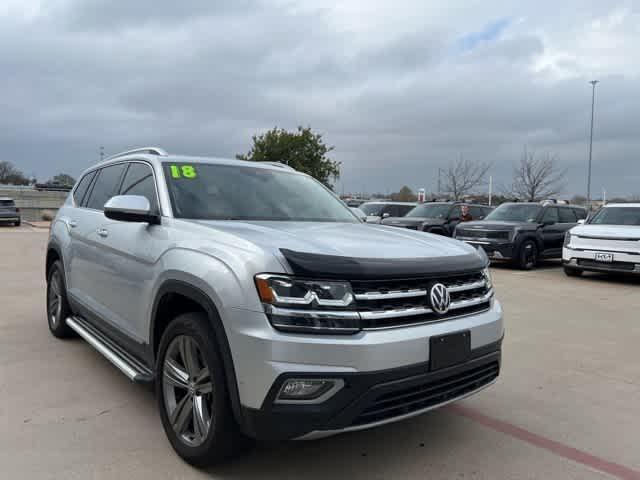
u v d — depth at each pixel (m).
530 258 13.05
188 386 2.91
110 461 2.95
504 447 3.29
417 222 14.94
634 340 6.04
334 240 2.96
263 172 4.41
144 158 4.09
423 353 2.65
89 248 4.32
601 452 3.27
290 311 2.44
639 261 10.19
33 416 3.53
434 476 2.91
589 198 34.19
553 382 4.56
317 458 3.07
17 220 29.33
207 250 2.82
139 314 3.43
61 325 5.21
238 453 2.81
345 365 2.43
